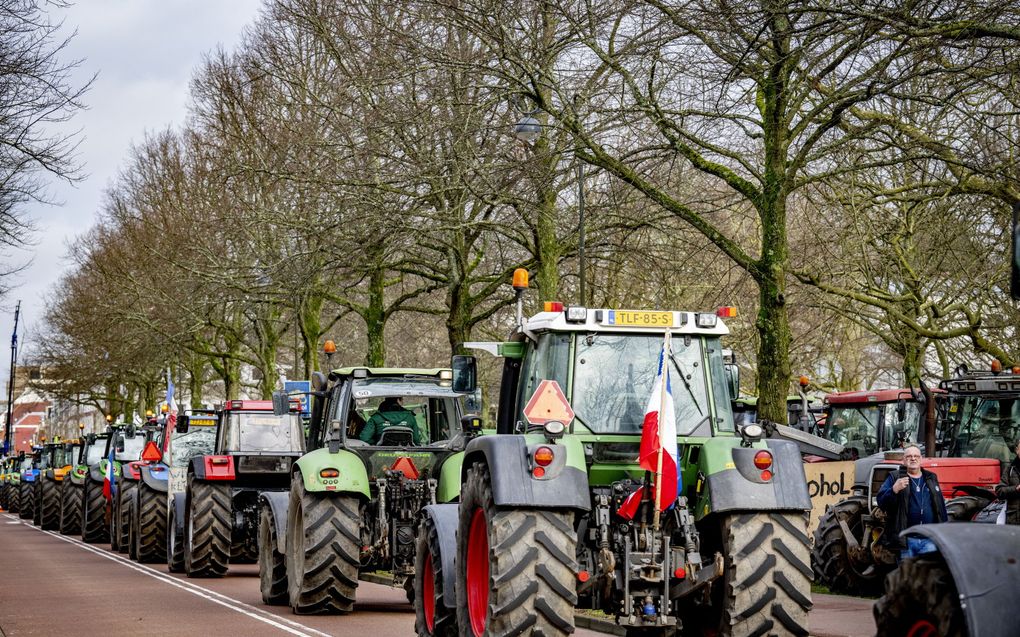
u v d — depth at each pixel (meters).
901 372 47.22
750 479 10.95
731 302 35.12
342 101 33.00
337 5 33.84
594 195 34.88
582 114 25.56
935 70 19.67
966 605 6.55
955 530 6.89
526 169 27.16
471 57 28.38
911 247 31.02
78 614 18.33
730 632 10.74
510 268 34.03
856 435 26.36
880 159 25.14
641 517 11.07
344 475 17.44
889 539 15.68
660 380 10.91
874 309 36.62
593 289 38.84
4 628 16.50
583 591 11.40
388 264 34.50
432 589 13.58
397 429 18.23
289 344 63.09
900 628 7.33
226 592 22.31
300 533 18.14
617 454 11.60
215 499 25.42
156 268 49.94
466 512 11.82
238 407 26.81
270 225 37.88
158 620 17.34
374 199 30.67
